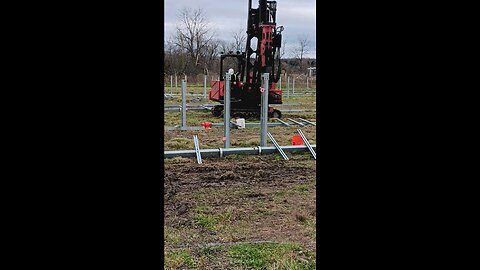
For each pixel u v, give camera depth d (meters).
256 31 13.63
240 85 13.88
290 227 5.02
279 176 7.29
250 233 4.82
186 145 9.46
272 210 5.61
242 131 11.76
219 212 5.50
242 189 6.55
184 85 11.69
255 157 8.55
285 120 13.81
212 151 8.48
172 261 4.02
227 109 8.94
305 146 8.83
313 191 6.47
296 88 31.16
